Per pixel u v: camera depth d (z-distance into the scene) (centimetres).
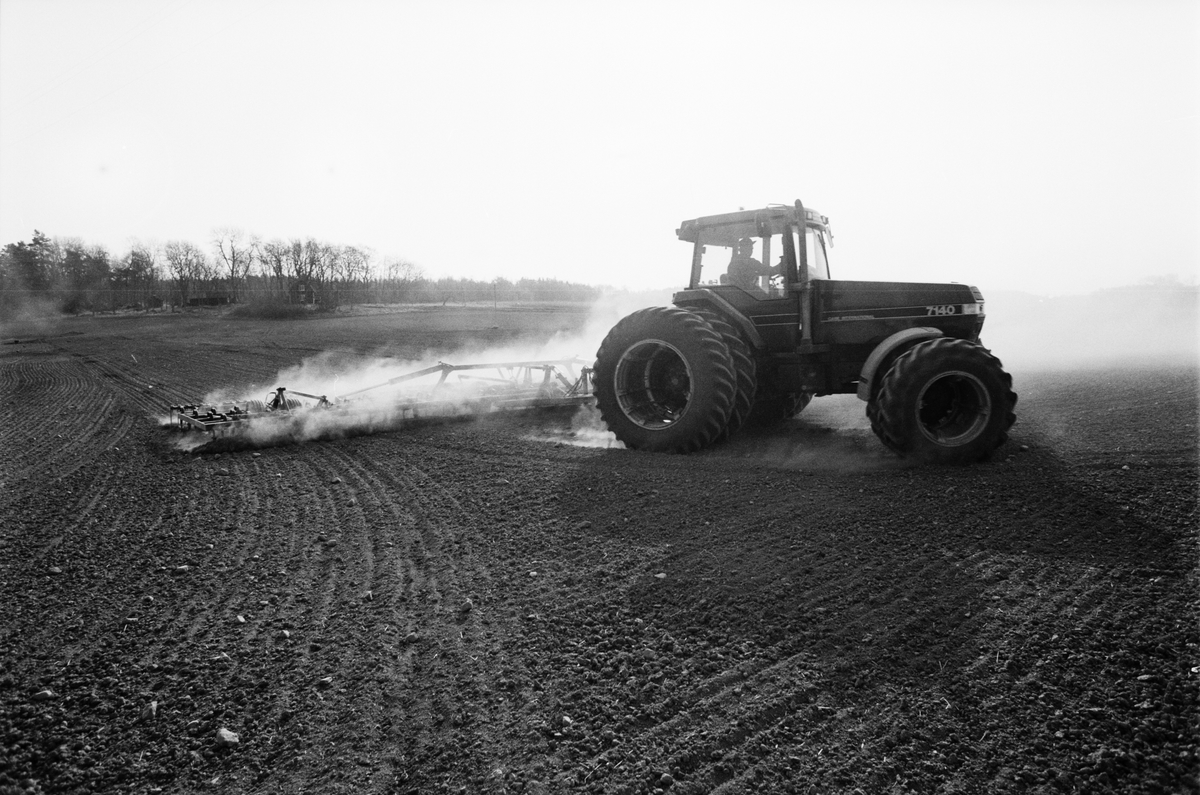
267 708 290
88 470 726
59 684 314
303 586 410
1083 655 294
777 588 373
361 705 289
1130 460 559
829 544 427
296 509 562
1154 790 222
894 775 234
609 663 310
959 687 279
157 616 377
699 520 483
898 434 591
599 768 244
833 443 705
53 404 1291
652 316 694
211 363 1977
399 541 479
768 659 306
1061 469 549
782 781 234
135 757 263
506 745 259
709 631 334
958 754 243
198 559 459
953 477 546
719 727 263
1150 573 361
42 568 451
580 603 371
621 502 534
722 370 665
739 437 749
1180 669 279
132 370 1867
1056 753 240
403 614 368
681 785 235
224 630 358
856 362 698
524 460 686
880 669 294
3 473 734
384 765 252
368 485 624
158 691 305
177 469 714
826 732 257
